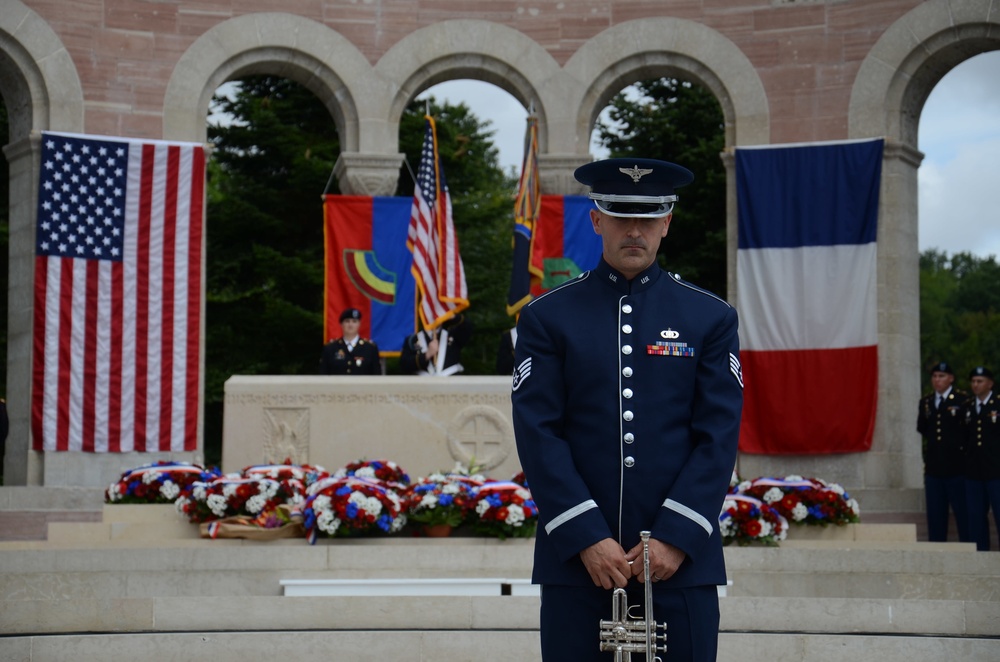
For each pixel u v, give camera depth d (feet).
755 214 67.31
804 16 68.33
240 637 31.96
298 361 106.22
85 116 66.08
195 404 65.98
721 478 18.80
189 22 68.03
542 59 70.08
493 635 31.96
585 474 19.26
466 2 70.33
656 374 19.45
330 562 39.58
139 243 65.82
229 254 105.40
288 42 68.85
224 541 43.93
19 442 65.05
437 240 59.82
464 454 51.19
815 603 33.68
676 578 18.63
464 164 113.60
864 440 65.05
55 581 37.99
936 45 66.59
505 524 42.78
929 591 39.14
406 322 68.90
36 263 64.28
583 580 18.74
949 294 208.23
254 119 103.65
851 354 65.77
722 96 69.41
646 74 70.79
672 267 106.42
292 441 51.11
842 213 66.33
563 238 68.64
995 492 52.54
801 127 67.97
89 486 64.13
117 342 65.10
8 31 65.16
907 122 68.03
